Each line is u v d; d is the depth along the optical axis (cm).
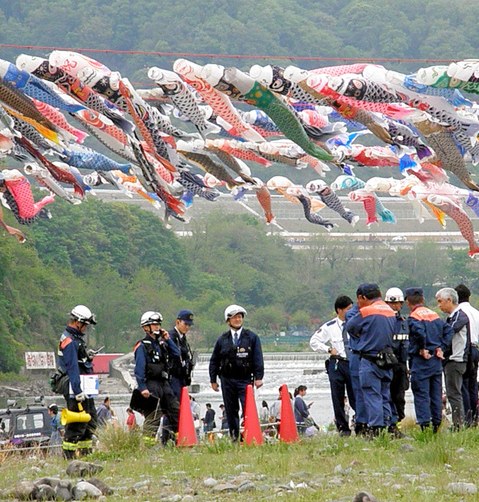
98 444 5562
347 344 5522
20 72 5969
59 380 5219
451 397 5484
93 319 5231
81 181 7212
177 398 5606
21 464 5300
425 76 5850
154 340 5534
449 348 5475
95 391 5266
